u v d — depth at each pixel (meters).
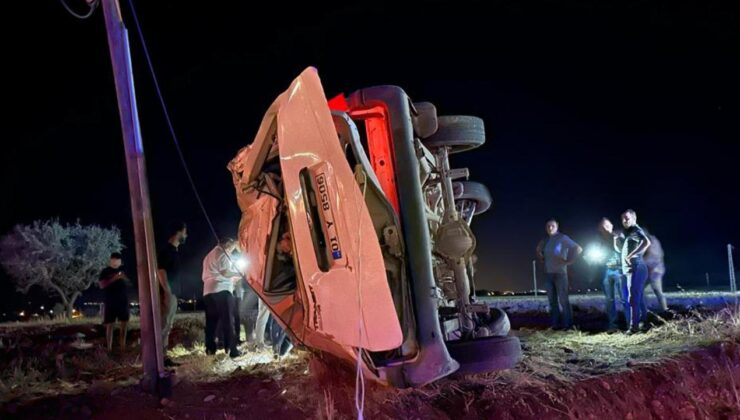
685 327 9.42
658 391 6.68
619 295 11.45
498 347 6.34
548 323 13.42
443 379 6.16
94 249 30.12
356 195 4.81
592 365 7.20
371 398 5.64
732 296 18.72
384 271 4.82
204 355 8.72
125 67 5.96
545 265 11.85
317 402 5.64
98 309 33.78
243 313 10.84
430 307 5.39
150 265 5.88
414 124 6.14
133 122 5.94
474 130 6.89
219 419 5.29
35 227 29.92
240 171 6.56
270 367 7.46
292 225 5.27
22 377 6.82
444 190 6.87
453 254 6.51
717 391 7.05
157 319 5.87
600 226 11.68
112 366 8.23
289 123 5.18
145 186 5.96
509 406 5.72
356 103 5.77
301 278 5.34
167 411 5.40
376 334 4.82
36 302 34.81
